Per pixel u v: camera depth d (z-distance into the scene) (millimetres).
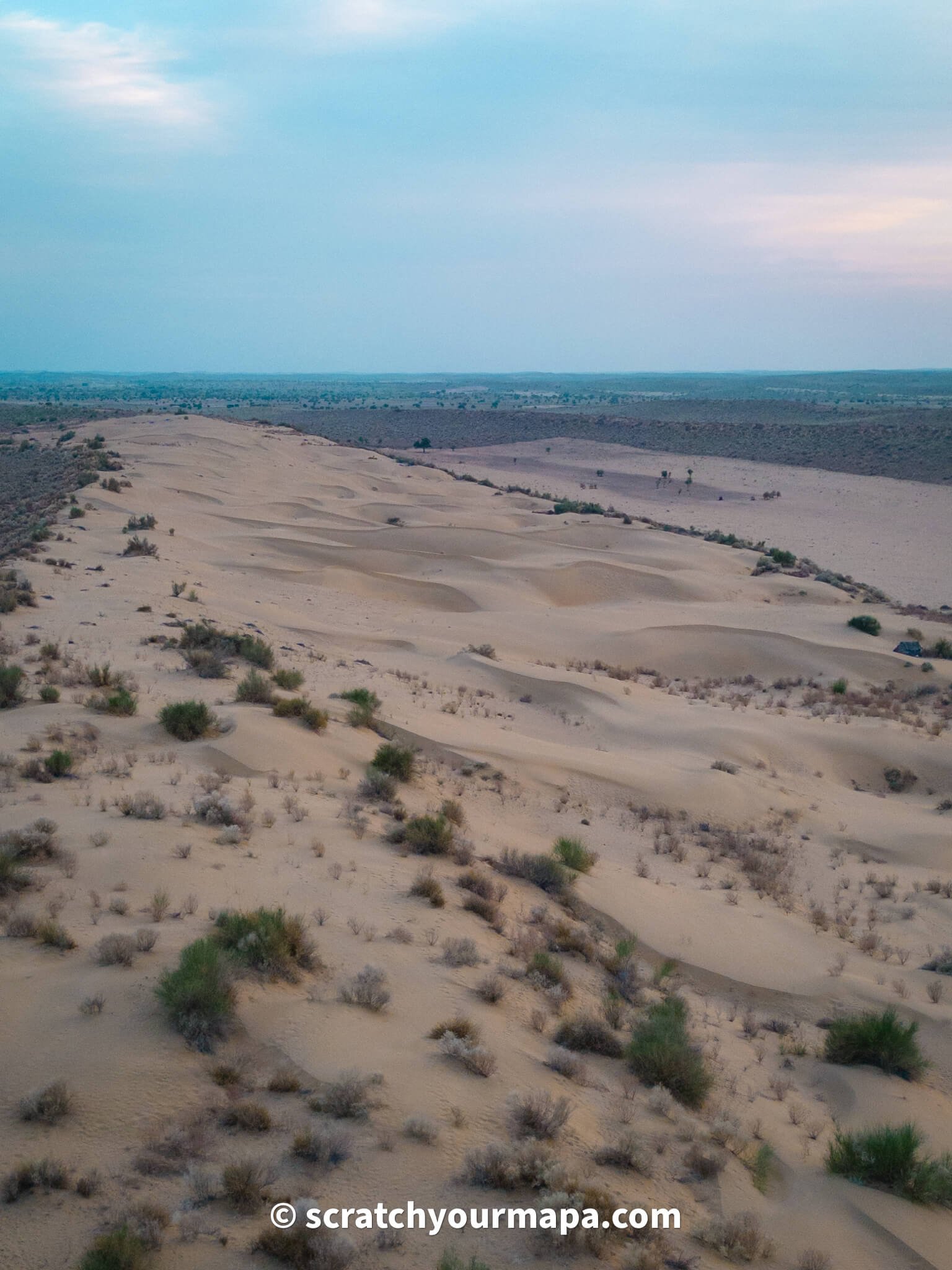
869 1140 7375
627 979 10703
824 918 14445
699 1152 6914
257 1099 6305
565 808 18109
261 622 32750
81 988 7250
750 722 26391
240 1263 4836
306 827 12953
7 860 9180
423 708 23812
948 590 60781
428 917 10586
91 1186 5188
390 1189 5574
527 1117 6566
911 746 25391
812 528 84750
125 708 17141
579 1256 5305
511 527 68688
